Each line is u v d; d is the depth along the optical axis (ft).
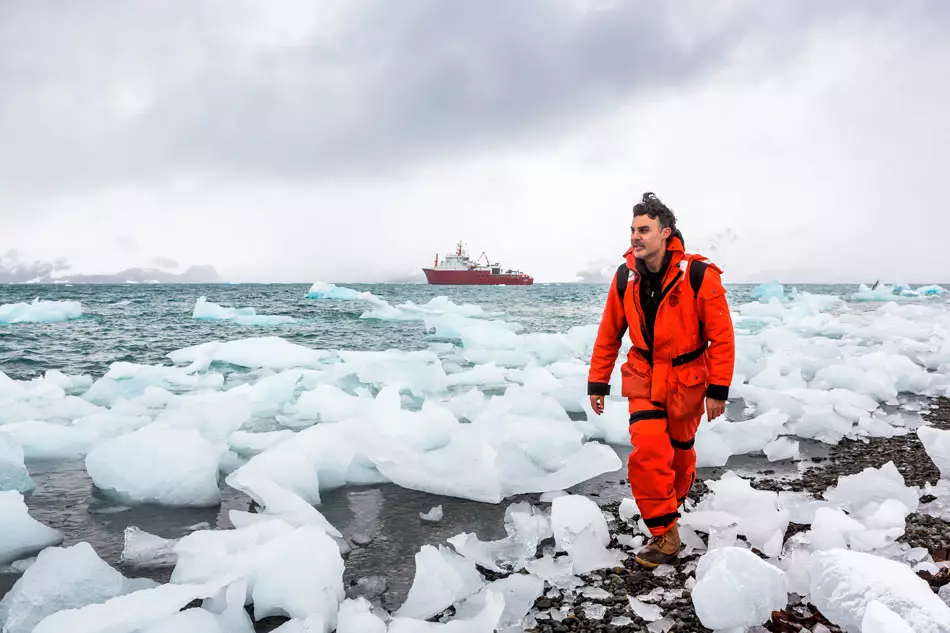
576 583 6.89
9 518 7.76
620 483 10.96
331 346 36.11
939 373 24.14
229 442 12.91
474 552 7.53
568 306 88.22
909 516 8.73
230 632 5.63
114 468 10.27
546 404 14.79
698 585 5.98
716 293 7.04
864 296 104.06
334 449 10.84
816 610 6.07
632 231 7.24
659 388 7.33
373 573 7.30
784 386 19.57
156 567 7.32
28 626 5.88
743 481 8.99
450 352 33.22
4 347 34.17
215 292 183.93
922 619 4.94
